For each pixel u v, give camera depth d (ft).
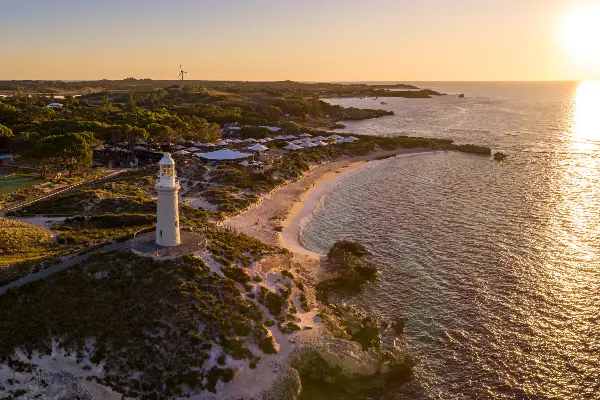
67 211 236.84
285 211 293.23
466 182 380.37
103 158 384.47
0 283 144.97
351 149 502.38
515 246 236.02
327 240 248.11
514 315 173.37
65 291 146.72
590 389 136.56
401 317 174.70
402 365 147.43
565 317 171.22
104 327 138.92
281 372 140.97
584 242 239.91
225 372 136.36
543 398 134.00
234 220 265.34
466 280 200.85
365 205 313.53
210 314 148.66
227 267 170.40
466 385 140.36
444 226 268.21
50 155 306.14
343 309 179.22
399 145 547.08
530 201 317.83
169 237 168.55
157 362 134.51
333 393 140.46
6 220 211.00
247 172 357.61
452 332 164.66
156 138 438.81
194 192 306.14
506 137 646.33
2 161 356.59
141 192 284.00
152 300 148.25
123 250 166.81
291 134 574.15
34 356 130.41
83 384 128.06
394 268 213.87
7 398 121.39
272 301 164.96
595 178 384.68
